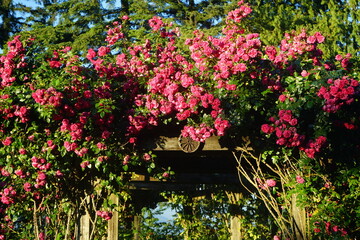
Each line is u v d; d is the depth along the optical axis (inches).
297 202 203.3
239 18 225.9
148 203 448.8
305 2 590.6
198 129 202.8
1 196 239.9
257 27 517.7
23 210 257.8
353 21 543.2
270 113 198.4
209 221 392.2
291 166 206.2
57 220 251.6
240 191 367.6
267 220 363.3
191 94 208.4
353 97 191.2
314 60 219.9
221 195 381.1
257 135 203.5
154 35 251.0
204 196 396.2
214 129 203.2
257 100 196.9
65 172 221.0
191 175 334.3
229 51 205.5
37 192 236.2
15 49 221.8
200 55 215.2
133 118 212.1
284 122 194.7
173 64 225.3
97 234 339.9
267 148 203.5
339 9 571.8
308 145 193.6
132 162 214.5
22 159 217.8
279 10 554.6
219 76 202.5
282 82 205.9
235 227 363.9
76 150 210.5
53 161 217.6
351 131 193.8
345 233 195.6
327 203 199.5
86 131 215.8
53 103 202.1
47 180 222.5
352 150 194.2
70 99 209.8
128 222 416.5
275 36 521.3
